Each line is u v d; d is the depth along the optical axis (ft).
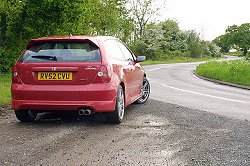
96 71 21.56
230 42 465.88
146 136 19.69
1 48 63.98
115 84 22.09
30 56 22.49
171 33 252.01
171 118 24.75
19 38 68.69
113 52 24.22
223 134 20.24
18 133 20.35
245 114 26.86
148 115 25.81
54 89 21.52
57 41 22.84
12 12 62.49
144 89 31.83
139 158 15.81
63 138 19.24
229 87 53.21
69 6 65.77
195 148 17.39
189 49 259.80
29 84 22.06
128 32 187.62
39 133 20.34
